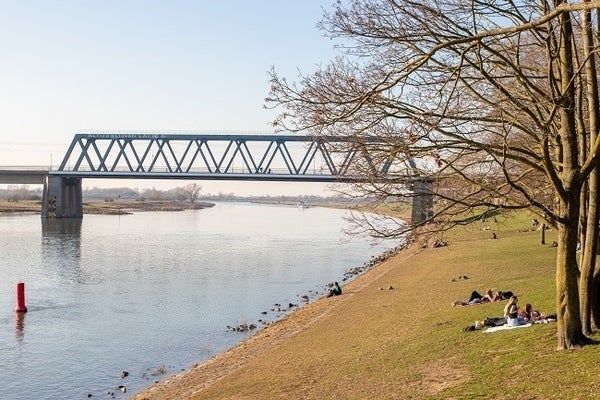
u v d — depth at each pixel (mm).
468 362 14656
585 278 13766
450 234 51156
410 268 40125
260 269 48531
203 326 28375
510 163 15391
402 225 12672
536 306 19500
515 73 12555
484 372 13625
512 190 14078
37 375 21141
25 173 106500
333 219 148250
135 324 28750
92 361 22766
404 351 17234
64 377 20922
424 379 14305
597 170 13438
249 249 64750
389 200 12734
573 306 13445
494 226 57781
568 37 12703
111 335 26688
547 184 14969
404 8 12453
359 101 11594
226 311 31812
